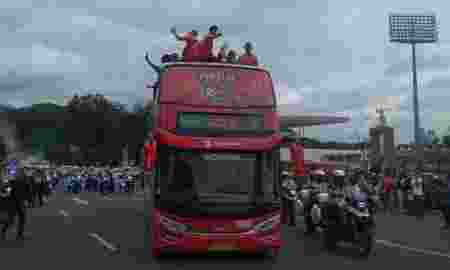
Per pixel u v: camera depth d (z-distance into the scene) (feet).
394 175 86.89
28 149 288.92
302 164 39.37
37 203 105.09
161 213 36.24
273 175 37.45
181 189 36.29
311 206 52.60
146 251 42.57
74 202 109.91
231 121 37.83
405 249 43.04
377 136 122.62
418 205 72.33
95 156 312.50
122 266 35.91
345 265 35.91
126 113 312.71
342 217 40.96
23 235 53.52
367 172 83.56
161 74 39.01
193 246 35.81
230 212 36.11
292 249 43.86
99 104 321.11
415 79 132.46
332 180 46.62
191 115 37.65
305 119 54.44
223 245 35.96
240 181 36.83
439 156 126.31
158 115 37.91
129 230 57.98
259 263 36.99
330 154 196.44
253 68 39.63
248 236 36.17
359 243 39.55
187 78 38.60
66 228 59.98
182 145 36.68
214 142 36.91
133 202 110.73
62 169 186.29
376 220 67.77
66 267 35.60
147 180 43.57
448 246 44.65
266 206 36.65
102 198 127.54
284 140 39.65
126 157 286.05
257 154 37.47
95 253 41.70
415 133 125.80
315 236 52.47
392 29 137.39
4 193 50.26
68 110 316.40
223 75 39.14
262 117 38.32
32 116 296.71
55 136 303.07
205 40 47.60
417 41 137.28
